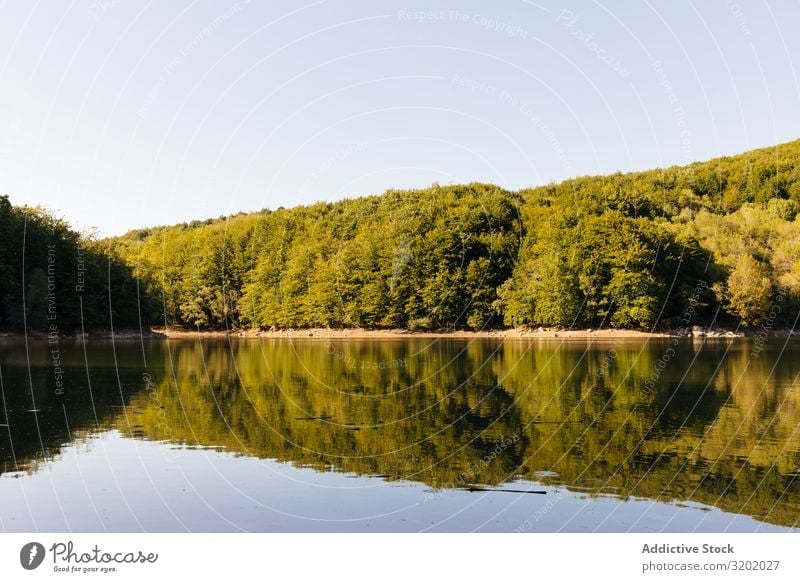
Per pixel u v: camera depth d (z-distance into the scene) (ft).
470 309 392.88
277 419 102.27
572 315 351.46
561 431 91.71
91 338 348.59
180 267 479.00
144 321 389.39
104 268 363.97
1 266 297.74
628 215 368.89
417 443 85.51
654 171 449.89
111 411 108.06
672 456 77.10
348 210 484.74
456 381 151.84
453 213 416.67
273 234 490.49
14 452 80.07
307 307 446.19
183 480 68.64
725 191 422.00
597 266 345.51
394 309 413.39
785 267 345.72
